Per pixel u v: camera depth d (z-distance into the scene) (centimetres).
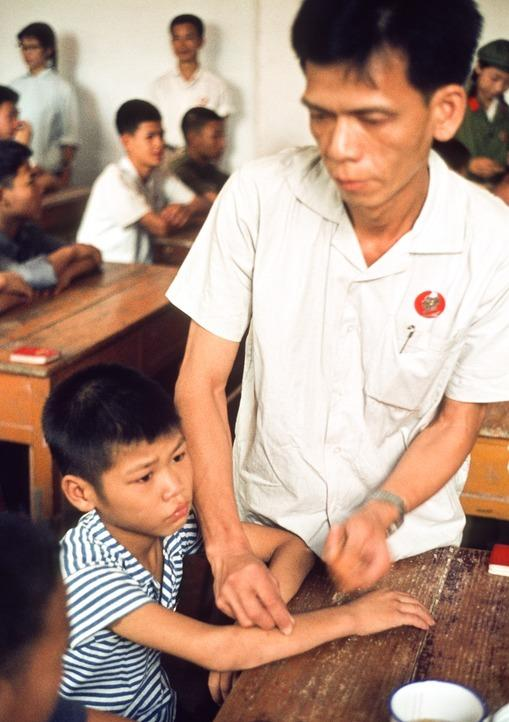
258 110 534
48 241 352
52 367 254
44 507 262
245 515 165
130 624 138
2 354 263
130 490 144
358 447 152
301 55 116
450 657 131
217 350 154
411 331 144
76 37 708
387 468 155
